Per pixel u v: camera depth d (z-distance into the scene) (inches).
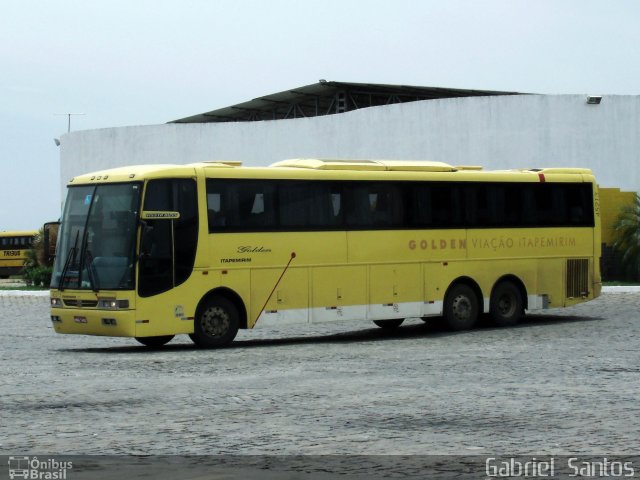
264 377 680.4
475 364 746.2
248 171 932.0
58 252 917.8
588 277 1166.3
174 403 561.9
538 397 570.6
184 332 889.5
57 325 915.4
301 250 958.4
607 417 499.2
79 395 597.0
